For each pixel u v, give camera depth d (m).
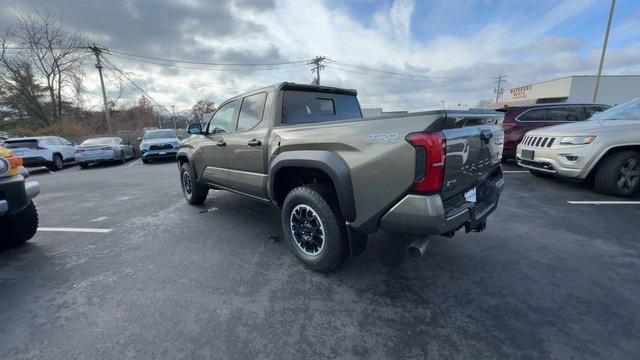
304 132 2.65
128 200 5.91
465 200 2.44
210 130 4.45
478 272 2.68
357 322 2.09
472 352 1.79
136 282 2.68
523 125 7.50
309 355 1.81
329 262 2.62
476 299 2.30
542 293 2.35
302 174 2.89
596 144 4.64
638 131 4.47
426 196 1.97
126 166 12.64
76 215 4.91
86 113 29.28
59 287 2.63
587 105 7.46
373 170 2.15
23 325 2.13
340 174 2.32
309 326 2.06
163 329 2.06
